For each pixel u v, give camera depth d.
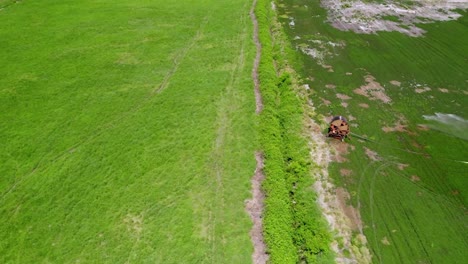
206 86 31.59
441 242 20.38
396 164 24.80
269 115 28.19
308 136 26.73
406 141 26.55
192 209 21.67
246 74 33.28
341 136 26.36
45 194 22.62
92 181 23.33
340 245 20.17
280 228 20.42
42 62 34.06
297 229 20.78
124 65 34.03
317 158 25.09
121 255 19.47
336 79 32.81
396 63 35.28
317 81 32.50
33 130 26.97
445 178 23.91
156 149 25.50
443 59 36.00
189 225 20.83
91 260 19.27
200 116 28.34
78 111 28.70
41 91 30.59
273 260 18.98
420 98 30.72
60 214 21.47
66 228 20.77
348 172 24.19
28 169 24.19
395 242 20.36
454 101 30.52
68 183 23.25
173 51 36.34
